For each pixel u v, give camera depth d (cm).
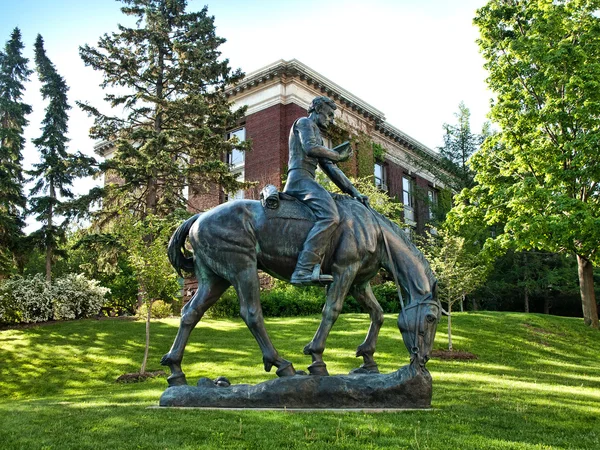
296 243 663
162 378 1409
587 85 1970
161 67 2750
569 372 1509
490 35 2297
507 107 2192
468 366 1452
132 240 1600
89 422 588
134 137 2547
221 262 667
